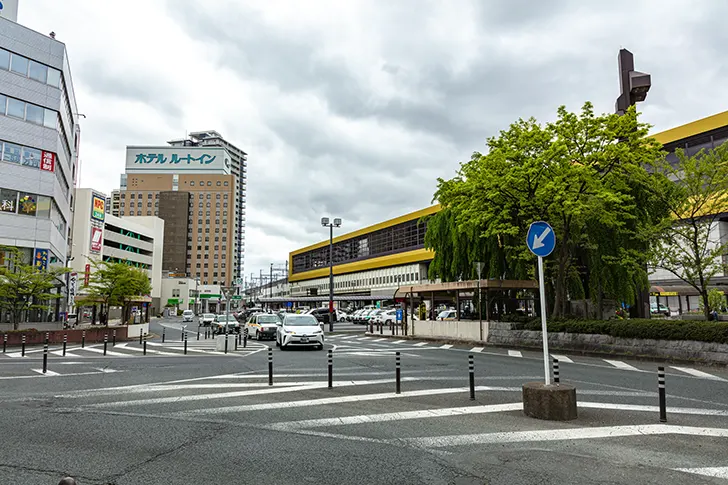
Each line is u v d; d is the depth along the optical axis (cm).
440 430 712
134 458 580
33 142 3444
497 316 2708
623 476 517
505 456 586
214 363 1645
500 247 2778
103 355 1980
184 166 15500
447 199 2677
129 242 9819
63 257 4316
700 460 571
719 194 1725
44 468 543
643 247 2161
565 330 2038
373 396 995
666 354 1630
